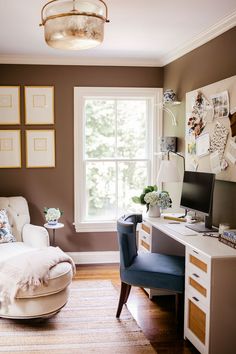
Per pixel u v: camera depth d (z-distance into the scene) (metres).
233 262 2.44
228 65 3.17
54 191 4.68
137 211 4.86
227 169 3.13
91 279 4.18
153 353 2.68
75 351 2.70
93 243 4.79
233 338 2.47
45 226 4.29
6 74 4.50
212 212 3.27
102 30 2.25
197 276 2.62
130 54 4.38
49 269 3.03
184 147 4.09
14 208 4.23
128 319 3.21
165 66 4.68
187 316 2.80
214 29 3.31
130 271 3.06
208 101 3.45
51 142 4.63
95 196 4.82
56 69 4.59
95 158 4.80
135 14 3.05
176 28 3.40
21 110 4.56
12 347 2.74
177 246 3.69
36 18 3.14
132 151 4.87
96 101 4.77
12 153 4.58
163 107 4.73
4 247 3.65
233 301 2.46
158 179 3.92
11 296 2.91
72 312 3.33
